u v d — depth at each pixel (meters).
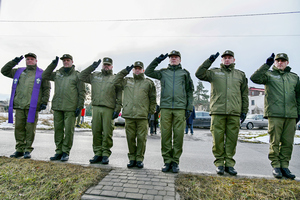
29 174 2.74
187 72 3.54
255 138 8.72
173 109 3.36
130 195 2.32
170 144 3.40
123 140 7.09
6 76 4.16
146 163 4.02
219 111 3.24
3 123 10.80
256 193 2.36
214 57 3.21
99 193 2.36
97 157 3.66
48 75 3.95
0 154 4.22
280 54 3.45
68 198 2.27
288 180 2.85
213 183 2.62
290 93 3.30
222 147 3.30
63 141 3.84
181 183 2.64
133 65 3.66
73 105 3.84
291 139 3.27
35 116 3.92
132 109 3.49
